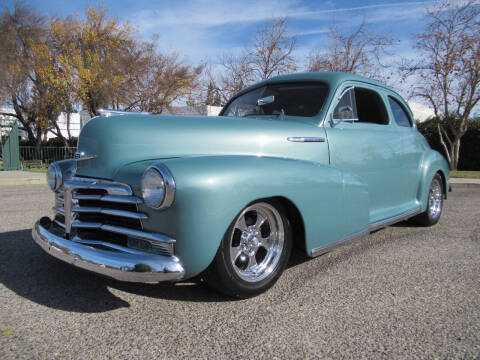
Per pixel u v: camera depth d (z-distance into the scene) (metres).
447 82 15.73
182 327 2.39
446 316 2.57
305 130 3.33
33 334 2.30
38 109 23.30
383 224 3.99
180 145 2.82
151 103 23.08
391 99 4.59
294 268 3.51
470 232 4.99
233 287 2.66
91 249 2.48
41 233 2.89
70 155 17.56
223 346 2.18
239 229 2.76
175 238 2.37
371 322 2.48
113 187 2.59
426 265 3.62
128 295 2.85
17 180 11.22
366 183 3.52
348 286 3.08
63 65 21.58
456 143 16.17
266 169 2.69
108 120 2.88
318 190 3.01
